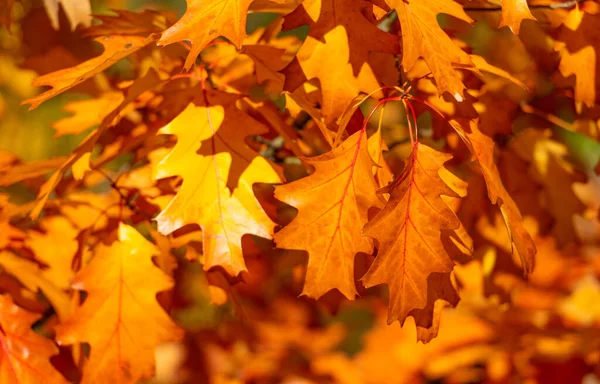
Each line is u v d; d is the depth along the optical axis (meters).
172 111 1.37
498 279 1.54
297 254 1.61
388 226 1.22
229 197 1.31
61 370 1.51
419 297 1.23
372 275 1.22
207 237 1.30
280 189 1.24
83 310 1.34
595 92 1.39
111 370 1.34
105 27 1.40
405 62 1.22
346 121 1.24
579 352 1.71
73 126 1.48
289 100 1.31
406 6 1.24
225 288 1.39
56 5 1.55
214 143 1.32
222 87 1.43
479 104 1.43
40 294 1.53
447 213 1.23
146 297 1.36
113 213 1.41
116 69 1.70
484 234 1.53
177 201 1.30
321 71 1.28
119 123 1.53
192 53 1.20
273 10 1.39
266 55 1.34
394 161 1.62
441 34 1.24
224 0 1.22
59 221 1.43
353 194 1.25
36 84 1.27
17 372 1.35
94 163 1.41
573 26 1.38
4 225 1.42
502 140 1.54
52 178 1.31
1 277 1.41
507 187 1.53
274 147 1.54
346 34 1.28
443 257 1.23
